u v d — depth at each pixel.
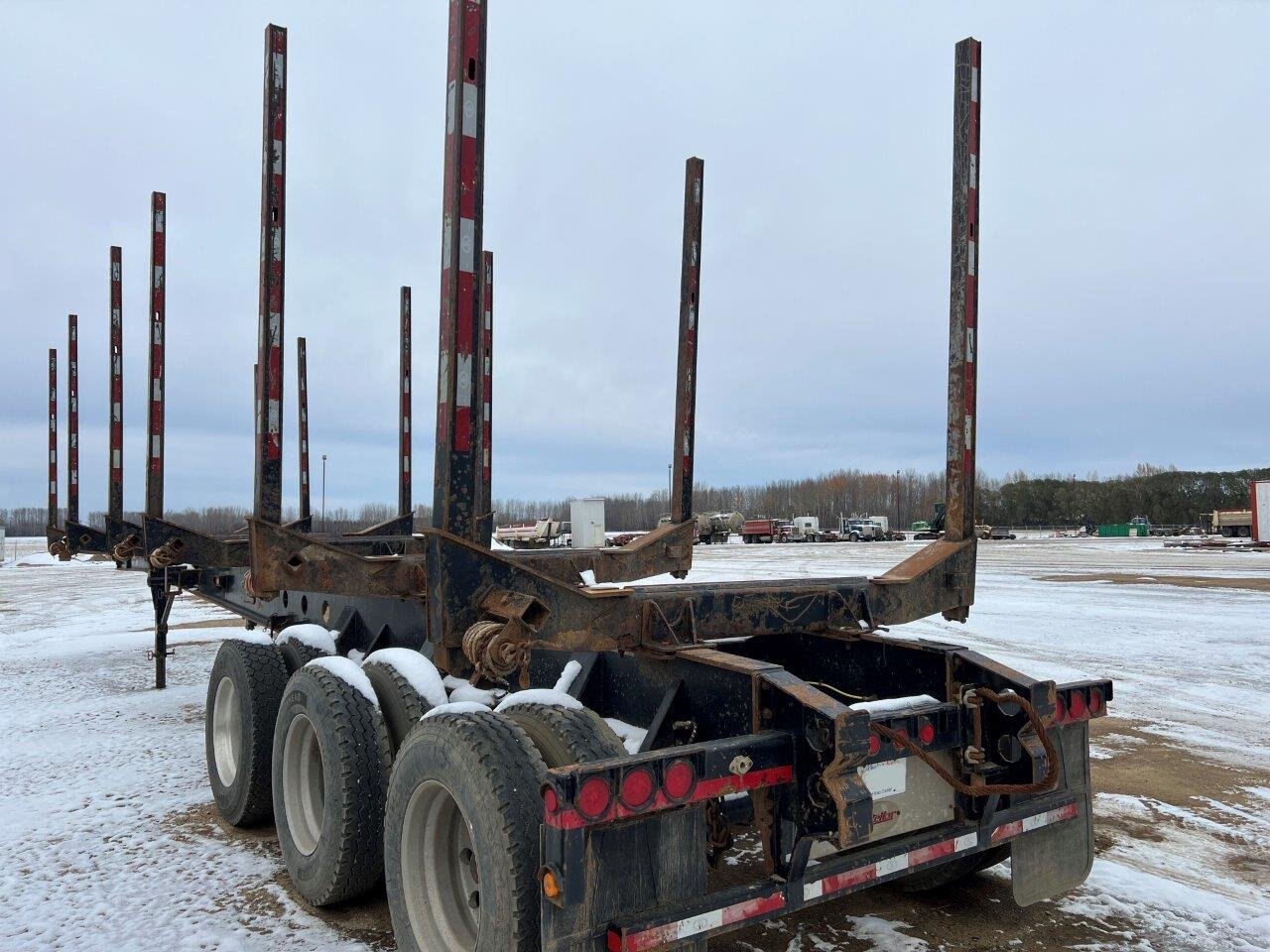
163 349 6.79
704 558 33.16
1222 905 3.59
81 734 6.84
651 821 2.36
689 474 5.28
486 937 2.46
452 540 2.82
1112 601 15.62
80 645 12.09
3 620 15.63
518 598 2.81
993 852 3.38
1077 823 3.30
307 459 9.00
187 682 9.09
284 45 4.51
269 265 4.46
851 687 3.74
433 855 2.87
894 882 3.80
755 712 2.69
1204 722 6.86
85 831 4.62
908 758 2.88
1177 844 4.31
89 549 10.86
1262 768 5.64
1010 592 17.52
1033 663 9.28
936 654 3.32
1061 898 3.66
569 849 2.16
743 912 2.43
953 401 4.12
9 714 7.60
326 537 6.59
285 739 3.85
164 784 5.48
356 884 3.46
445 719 2.76
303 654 4.55
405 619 4.38
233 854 4.29
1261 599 15.71
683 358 5.13
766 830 2.62
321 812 3.74
